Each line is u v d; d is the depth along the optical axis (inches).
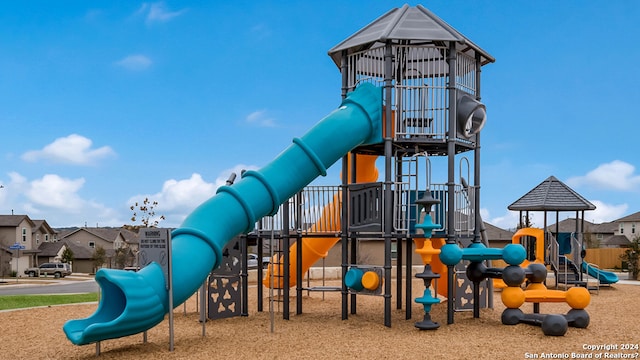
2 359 355.3
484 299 566.6
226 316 522.6
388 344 390.9
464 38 474.0
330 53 520.4
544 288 478.9
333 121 470.3
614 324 471.2
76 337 333.7
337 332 442.0
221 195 424.5
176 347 383.6
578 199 808.9
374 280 466.0
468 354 357.7
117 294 363.3
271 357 352.8
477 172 521.3
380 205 475.5
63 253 2410.2
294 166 455.2
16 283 1413.6
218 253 404.5
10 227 2235.5
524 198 848.9
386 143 472.1
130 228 1706.4
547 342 395.5
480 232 545.0
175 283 374.9
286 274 516.1
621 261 1509.6
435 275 447.5
